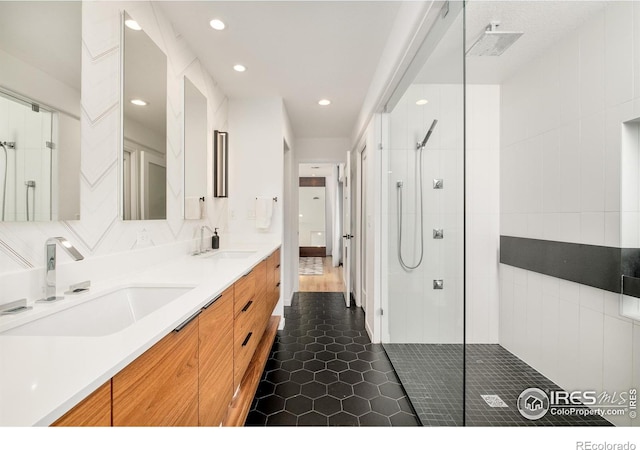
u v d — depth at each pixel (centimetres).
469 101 247
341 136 430
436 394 160
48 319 84
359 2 164
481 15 161
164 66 171
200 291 102
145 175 152
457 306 141
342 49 210
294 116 349
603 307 159
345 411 166
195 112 214
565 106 182
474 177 249
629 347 147
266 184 293
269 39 198
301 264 740
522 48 193
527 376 202
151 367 66
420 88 185
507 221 238
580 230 172
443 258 153
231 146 294
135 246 146
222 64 230
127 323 111
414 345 189
